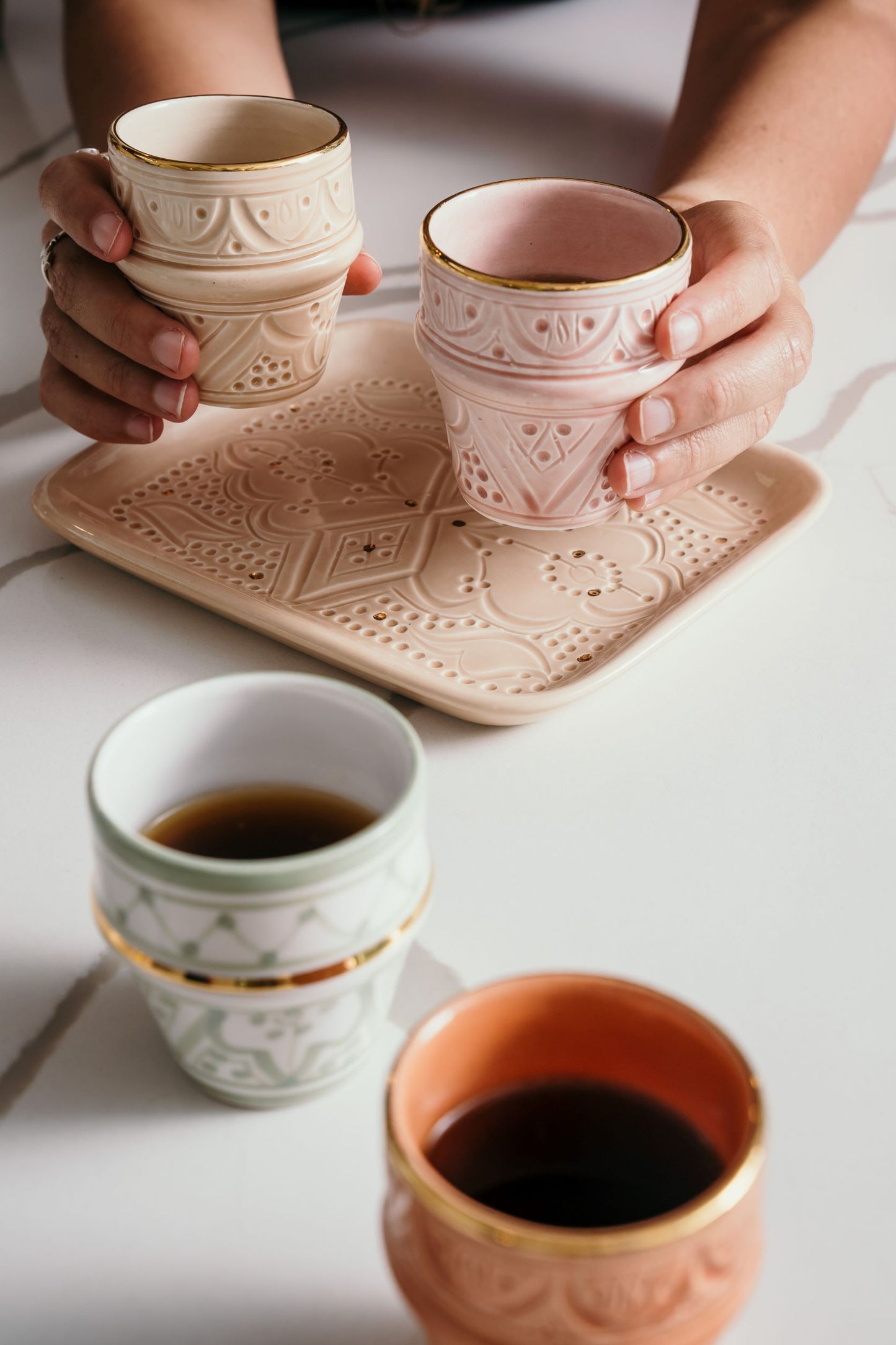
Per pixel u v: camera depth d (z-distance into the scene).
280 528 0.87
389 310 1.03
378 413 0.95
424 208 1.14
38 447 0.94
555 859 0.74
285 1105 0.67
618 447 0.79
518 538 0.86
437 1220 0.56
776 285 0.82
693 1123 0.61
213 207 0.79
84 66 1.10
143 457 0.90
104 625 0.83
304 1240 0.64
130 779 0.66
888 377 1.00
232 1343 0.62
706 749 0.78
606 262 0.83
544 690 0.78
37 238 1.12
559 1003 0.60
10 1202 0.65
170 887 0.62
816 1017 0.69
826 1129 0.67
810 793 0.77
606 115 1.33
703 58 1.17
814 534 0.89
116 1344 0.62
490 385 0.76
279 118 0.85
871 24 1.16
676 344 0.76
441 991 0.70
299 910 0.62
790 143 1.05
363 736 0.66
